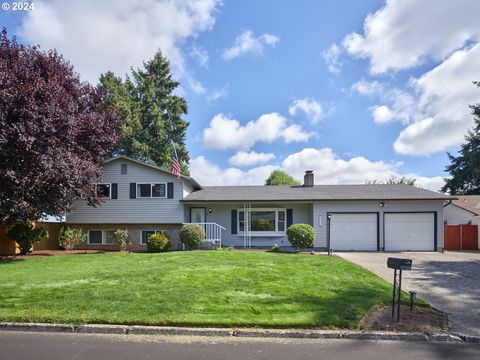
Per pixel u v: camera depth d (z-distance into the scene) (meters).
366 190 22.92
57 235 21.41
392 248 20.73
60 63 18.34
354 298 8.01
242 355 5.23
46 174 14.85
